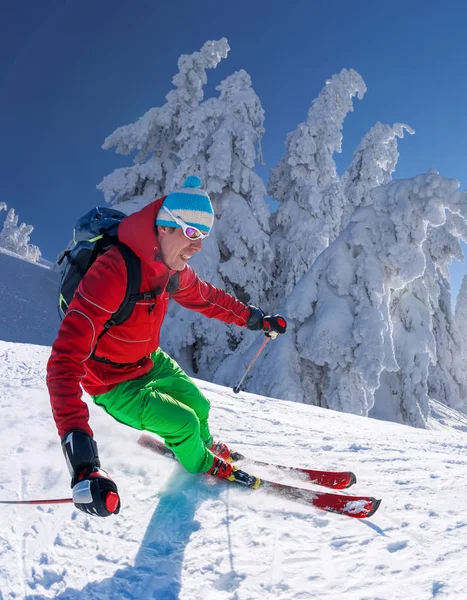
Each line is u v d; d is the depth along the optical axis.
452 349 30.89
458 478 2.39
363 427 4.87
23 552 1.46
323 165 25.62
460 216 16.67
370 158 28.61
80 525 1.64
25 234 59.06
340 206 24.61
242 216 22.33
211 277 20.89
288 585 1.35
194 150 23.02
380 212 17.02
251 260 22.62
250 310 2.54
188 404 2.16
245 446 2.90
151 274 1.76
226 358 19.12
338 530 1.68
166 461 2.27
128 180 25.84
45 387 3.65
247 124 23.94
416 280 20.56
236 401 5.04
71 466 1.28
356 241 16.78
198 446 1.99
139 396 1.94
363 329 15.57
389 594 1.31
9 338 18.34
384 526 1.72
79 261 1.80
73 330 1.51
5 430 2.53
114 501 1.18
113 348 1.85
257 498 1.92
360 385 15.81
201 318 20.11
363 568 1.44
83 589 1.32
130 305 1.71
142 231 1.69
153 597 1.29
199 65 26.95
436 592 1.31
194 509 1.80
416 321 20.14
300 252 23.52
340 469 2.54
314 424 4.29
